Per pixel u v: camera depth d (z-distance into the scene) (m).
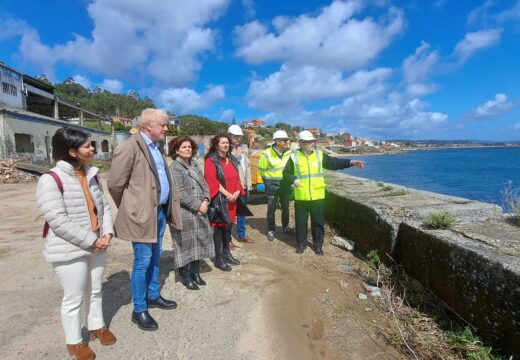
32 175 16.02
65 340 2.95
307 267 4.96
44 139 20.66
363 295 3.96
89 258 2.74
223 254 4.97
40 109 29.80
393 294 3.93
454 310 3.27
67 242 2.52
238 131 6.38
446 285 3.38
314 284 4.33
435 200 5.37
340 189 6.93
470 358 2.72
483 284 2.89
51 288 3.97
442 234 3.63
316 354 2.97
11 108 19.33
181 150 3.90
